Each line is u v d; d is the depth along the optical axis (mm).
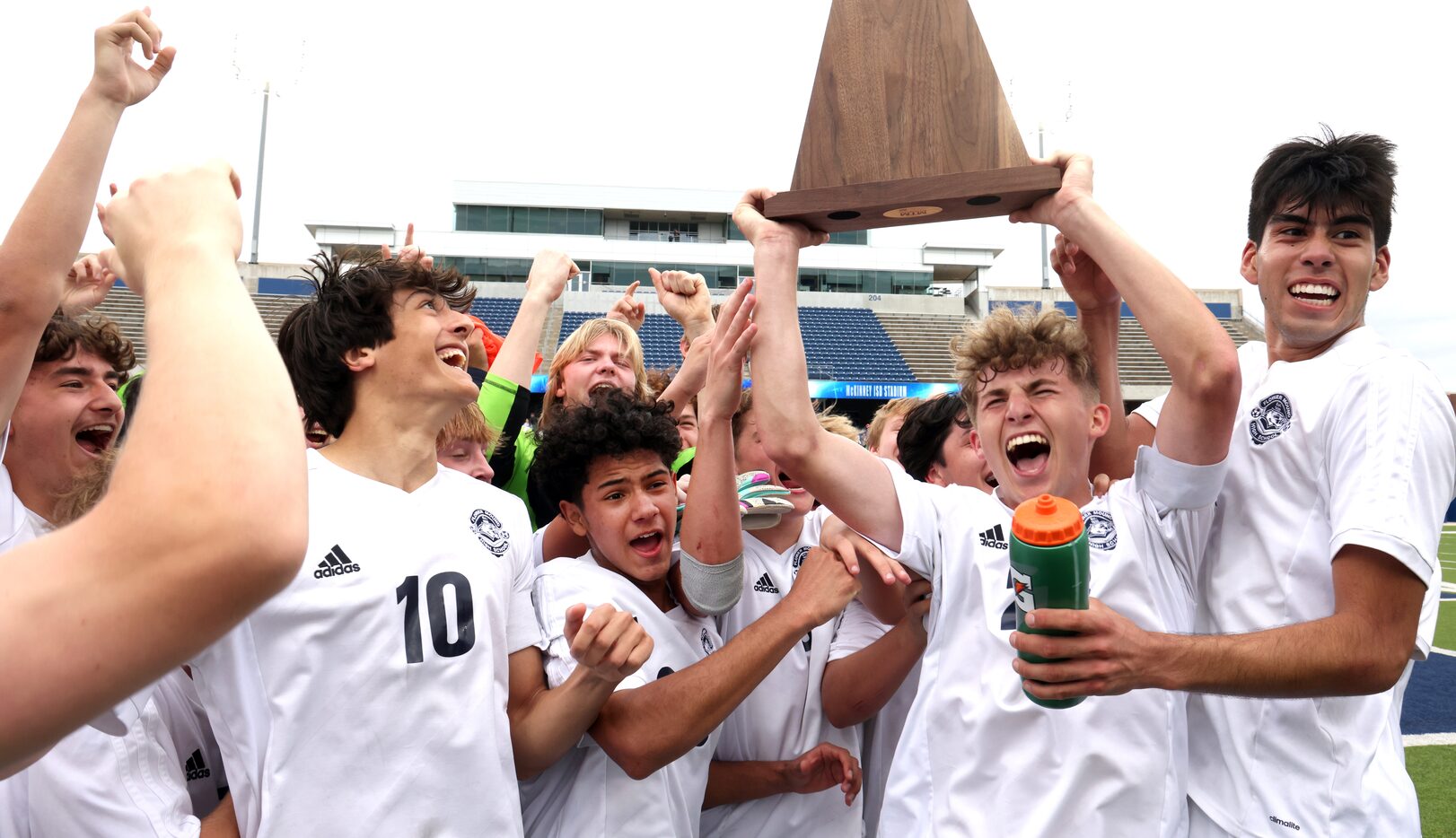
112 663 462
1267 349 1884
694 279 2854
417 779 1389
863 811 2371
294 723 1345
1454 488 1573
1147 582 1603
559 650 1704
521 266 28359
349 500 1505
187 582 459
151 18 1615
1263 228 1779
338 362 1600
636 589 1878
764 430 1656
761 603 2195
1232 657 1327
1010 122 1648
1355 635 1402
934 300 27250
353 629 1394
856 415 22703
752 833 2090
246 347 538
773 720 2102
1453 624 8430
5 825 1520
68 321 1938
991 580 1636
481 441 2570
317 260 1751
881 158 1688
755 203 1856
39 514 1854
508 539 1699
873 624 2260
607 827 1706
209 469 473
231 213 649
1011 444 1719
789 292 1716
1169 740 1555
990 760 1560
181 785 1496
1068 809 1492
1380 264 1749
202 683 1380
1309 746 1584
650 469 1862
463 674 1473
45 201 1514
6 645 450
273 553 472
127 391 2365
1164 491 1602
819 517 2488
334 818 1338
